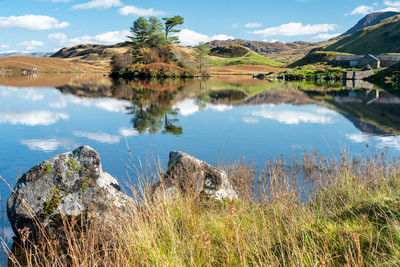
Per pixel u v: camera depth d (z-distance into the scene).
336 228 4.61
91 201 5.43
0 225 6.12
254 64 181.00
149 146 14.30
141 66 92.12
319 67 101.88
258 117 23.94
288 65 180.00
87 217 5.28
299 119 23.05
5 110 26.06
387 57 95.75
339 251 4.01
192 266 3.81
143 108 28.41
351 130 18.75
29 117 22.67
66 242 5.06
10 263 4.79
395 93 43.12
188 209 5.20
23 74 109.88
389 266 3.40
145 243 4.20
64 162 5.73
